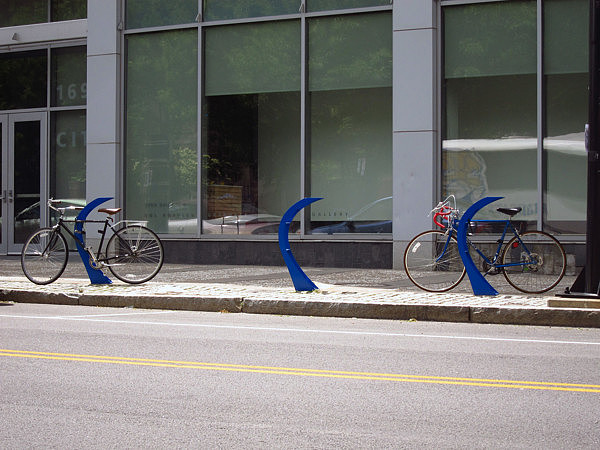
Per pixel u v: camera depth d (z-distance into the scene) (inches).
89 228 675.4
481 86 581.3
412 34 585.9
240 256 640.4
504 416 206.5
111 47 673.6
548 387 239.0
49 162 733.9
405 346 308.5
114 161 671.1
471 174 582.9
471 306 377.7
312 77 625.0
